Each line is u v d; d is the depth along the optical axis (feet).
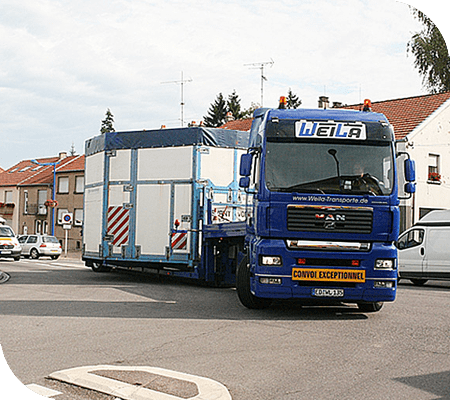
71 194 187.21
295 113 34.01
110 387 19.16
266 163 33.19
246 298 36.70
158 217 52.44
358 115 34.30
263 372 21.38
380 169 33.35
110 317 33.32
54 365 22.31
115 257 54.85
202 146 50.90
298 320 32.68
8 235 113.39
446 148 101.35
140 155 53.72
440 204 99.91
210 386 19.22
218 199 51.52
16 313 34.78
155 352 24.40
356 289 32.55
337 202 32.68
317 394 18.83
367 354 24.22
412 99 108.37
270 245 32.63
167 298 42.73
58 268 81.97
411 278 67.41
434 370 21.76
